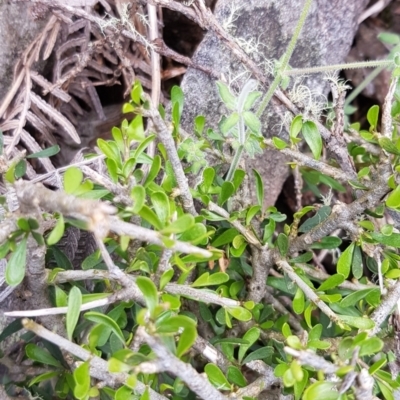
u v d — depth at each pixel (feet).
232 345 0.75
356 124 0.98
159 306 0.50
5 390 0.78
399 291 0.69
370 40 1.31
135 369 0.50
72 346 0.55
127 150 0.67
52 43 1.03
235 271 0.84
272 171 1.06
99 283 0.80
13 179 0.55
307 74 1.01
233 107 0.67
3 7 1.04
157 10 1.08
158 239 0.52
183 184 0.70
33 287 0.65
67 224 0.68
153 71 1.02
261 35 0.98
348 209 0.70
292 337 0.55
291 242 0.78
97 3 1.10
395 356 0.74
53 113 1.01
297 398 0.63
